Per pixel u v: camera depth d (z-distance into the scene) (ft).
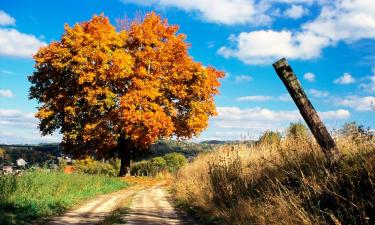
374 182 24.58
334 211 25.09
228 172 44.96
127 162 139.23
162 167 151.64
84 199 64.59
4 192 48.98
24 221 38.01
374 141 28.35
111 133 123.75
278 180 34.37
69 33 124.06
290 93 28.04
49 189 61.41
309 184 28.45
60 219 41.55
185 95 133.90
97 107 123.95
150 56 127.75
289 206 27.37
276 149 42.19
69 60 121.29
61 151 132.87
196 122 134.72
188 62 133.59
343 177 27.07
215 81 143.13
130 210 48.93
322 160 31.22
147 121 118.32
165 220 41.29
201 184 55.62
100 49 123.95
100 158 139.95
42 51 126.21
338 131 33.76
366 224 22.68
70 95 126.11
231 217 35.55
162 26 134.82
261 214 31.01
